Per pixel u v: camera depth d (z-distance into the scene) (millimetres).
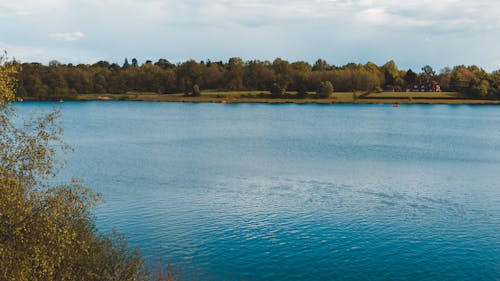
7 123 18641
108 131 124875
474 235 39969
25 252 16797
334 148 95375
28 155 18828
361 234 39906
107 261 23297
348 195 53438
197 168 70125
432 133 126062
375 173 67062
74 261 20344
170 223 42281
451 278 31547
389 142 106438
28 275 17016
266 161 77500
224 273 31703
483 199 52281
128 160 77312
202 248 36125
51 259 17734
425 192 55469
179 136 115500
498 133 126562
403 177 64312
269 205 48656
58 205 18078
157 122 152750
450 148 96250
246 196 52438
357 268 32938
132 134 118375
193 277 30953
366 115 189500
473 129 137000
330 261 34125
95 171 66750
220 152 88375
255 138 112625
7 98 18828
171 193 53500
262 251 35812
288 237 38906
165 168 69750
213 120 163000
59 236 17672
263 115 186625
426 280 31250
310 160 79000
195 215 44781
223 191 54781
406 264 33750
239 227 41375
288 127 141250
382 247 36906
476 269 33000
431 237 39406
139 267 26203
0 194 16594
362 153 87938
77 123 146000
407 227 41938
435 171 69188
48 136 19922
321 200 51031
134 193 53406
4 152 18125
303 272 32094
